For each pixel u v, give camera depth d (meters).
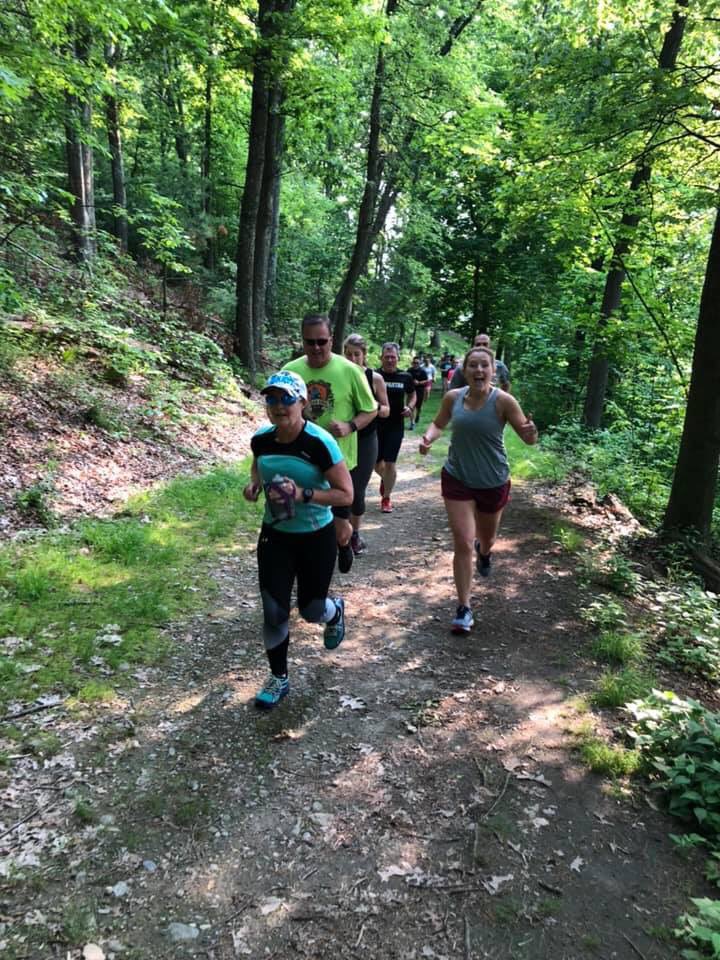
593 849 2.70
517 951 2.23
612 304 12.51
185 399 10.86
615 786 3.08
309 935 2.27
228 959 2.17
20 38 8.70
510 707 3.73
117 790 2.89
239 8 13.20
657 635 4.83
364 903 2.41
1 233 11.85
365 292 29.12
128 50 14.62
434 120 16.30
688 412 7.28
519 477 9.70
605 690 3.83
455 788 3.05
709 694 4.09
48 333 9.80
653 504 9.68
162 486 7.23
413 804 2.94
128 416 8.91
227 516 6.72
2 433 6.88
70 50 10.42
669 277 11.96
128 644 4.07
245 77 16.11
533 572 5.84
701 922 2.29
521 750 3.34
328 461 3.33
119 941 2.20
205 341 13.27
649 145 8.12
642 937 2.30
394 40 14.81
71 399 8.37
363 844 2.70
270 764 3.16
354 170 20.06
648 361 11.85
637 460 11.35
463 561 4.57
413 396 7.64
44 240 13.82
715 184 9.28
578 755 3.31
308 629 4.67
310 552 3.48
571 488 9.09
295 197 30.11
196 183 23.22
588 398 13.61
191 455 8.68
